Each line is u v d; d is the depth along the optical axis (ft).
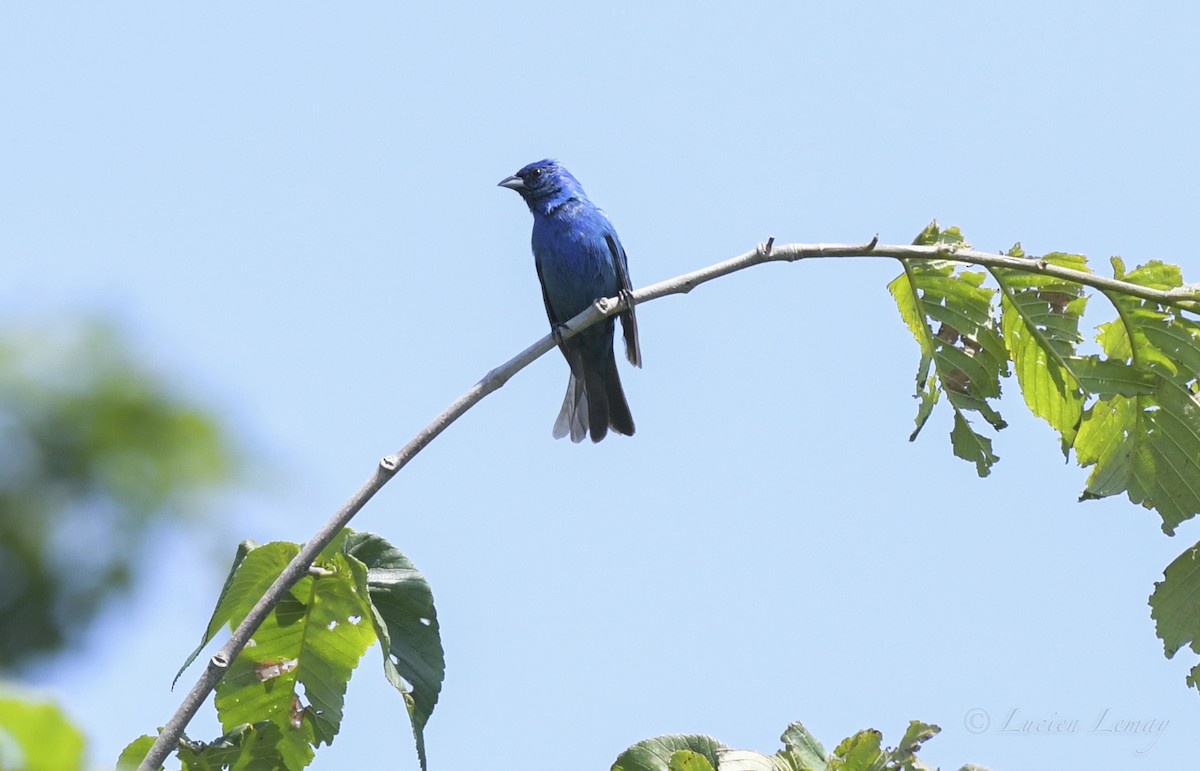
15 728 9.92
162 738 24.45
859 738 27.45
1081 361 35.17
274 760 29.68
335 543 28.58
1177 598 35.22
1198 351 34.24
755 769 26.61
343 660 29.45
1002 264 34.12
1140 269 34.22
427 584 28.50
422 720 27.27
